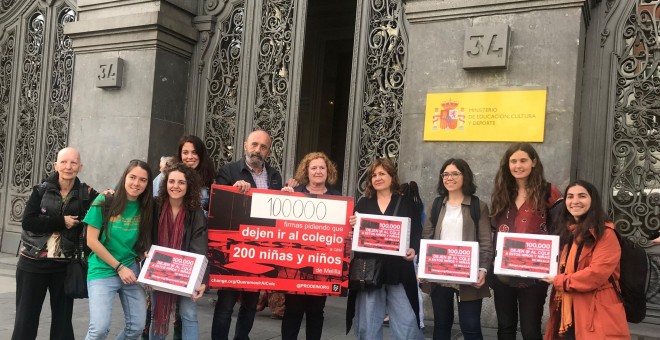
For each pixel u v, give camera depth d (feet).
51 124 34.50
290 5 28.81
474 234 13.74
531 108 21.30
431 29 23.34
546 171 21.01
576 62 20.85
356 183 26.21
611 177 22.13
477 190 21.99
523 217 13.29
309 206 15.25
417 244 14.60
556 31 21.22
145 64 29.43
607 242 11.78
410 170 23.35
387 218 14.07
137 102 29.48
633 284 12.00
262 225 15.16
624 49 22.41
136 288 13.70
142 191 13.61
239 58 29.94
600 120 22.39
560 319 12.55
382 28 26.40
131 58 29.86
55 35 34.99
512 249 12.68
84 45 31.40
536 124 21.18
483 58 21.93
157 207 13.87
